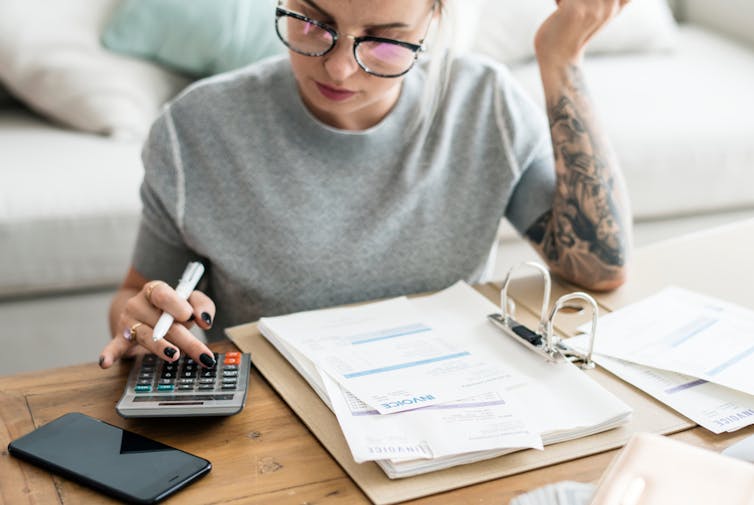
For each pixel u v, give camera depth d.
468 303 1.08
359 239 1.22
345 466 0.79
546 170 1.28
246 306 1.22
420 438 0.80
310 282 1.21
